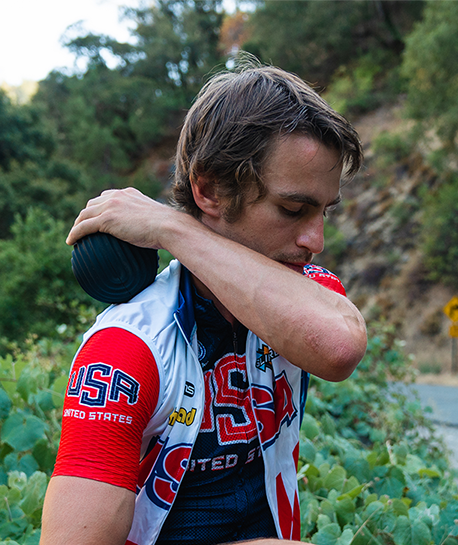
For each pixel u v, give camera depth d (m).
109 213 0.83
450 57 20.61
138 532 0.77
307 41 34.38
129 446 0.69
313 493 1.73
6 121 23.97
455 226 20.56
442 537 1.53
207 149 0.79
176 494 0.77
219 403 0.83
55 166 25.30
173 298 0.82
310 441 1.93
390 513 1.49
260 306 0.74
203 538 0.80
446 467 2.92
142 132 42.00
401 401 3.48
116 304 0.84
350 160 0.82
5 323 8.61
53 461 1.62
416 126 22.67
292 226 0.79
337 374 0.73
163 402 0.75
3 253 9.60
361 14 33.00
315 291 0.76
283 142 0.75
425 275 21.50
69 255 9.37
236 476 0.84
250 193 0.77
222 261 0.78
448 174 22.58
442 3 21.62
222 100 0.80
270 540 0.76
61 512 0.63
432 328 20.14
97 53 47.97
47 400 1.76
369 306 22.41
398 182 24.81
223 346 0.85
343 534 1.39
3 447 1.67
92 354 0.72
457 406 9.76
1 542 1.23
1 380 1.80
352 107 29.89
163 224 0.81
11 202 20.56
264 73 0.81
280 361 0.91
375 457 1.92
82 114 42.12
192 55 47.12
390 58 32.22
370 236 24.27
